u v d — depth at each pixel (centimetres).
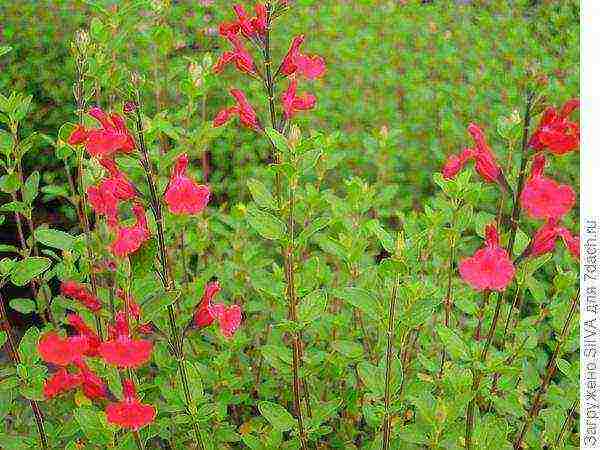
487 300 53
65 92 94
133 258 34
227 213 86
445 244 63
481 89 88
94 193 37
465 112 89
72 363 41
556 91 85
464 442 43
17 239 88
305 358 48
